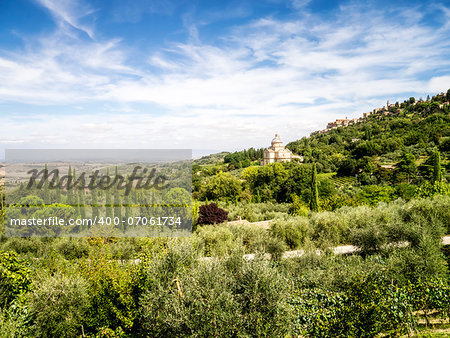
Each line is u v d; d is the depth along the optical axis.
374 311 8.04
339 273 10.34
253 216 31.95
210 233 18.48
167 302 6.61
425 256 10.73
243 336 5.79
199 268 7.18
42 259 13.92
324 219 20.36
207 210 25.94
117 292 8.95
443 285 9.59
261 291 6.37
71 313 8.10
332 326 8.22
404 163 52.62
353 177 61.34
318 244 17.47
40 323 7.89
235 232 20.58
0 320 7.41
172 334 6.18
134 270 9.44
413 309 9.22
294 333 7.98
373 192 38.12
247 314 6.15
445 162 52.47
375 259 12.70
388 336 8.58
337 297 9.16
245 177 60.81
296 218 24.11
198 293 6.33
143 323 7.71
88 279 9.27
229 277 6.92
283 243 16.78
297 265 12.66
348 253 17.27
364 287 8.84
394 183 49.50
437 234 14.63
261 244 16.33
